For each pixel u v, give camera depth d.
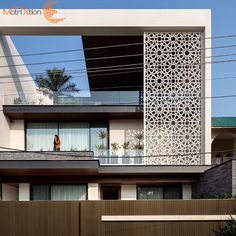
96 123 23.77
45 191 22.19
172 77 21.78
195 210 13.38
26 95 22.81
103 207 13.45
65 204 13.50
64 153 21.20
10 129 23.39
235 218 13.05
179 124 21.62
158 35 21.98
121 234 13.35
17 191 23.53
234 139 30.73
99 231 13.38
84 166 19.66
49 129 23.75
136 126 23.50
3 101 22.14
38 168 19.66
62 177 21.78
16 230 13.43
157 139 21.55
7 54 23.02
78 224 13.41
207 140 21.20
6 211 13.51
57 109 22.20
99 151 21.30
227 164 16.77
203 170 20.78
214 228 13.27
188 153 21.48
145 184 22.53
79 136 23.67
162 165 20.95
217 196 16.92
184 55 21.84
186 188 22.50
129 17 21.52
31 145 23.56
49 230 13.42
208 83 21.39
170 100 21.67
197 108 21.70
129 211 13.42
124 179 21.64
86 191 22.12
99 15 21.55
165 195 22.56
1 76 21.78
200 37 21.94
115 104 22.47
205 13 21.59
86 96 22.52
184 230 13.35
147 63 21.86
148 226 13.39
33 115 22.78
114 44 23.92
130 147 22.69
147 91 21.75
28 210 13.51
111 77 27.23
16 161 19.66
